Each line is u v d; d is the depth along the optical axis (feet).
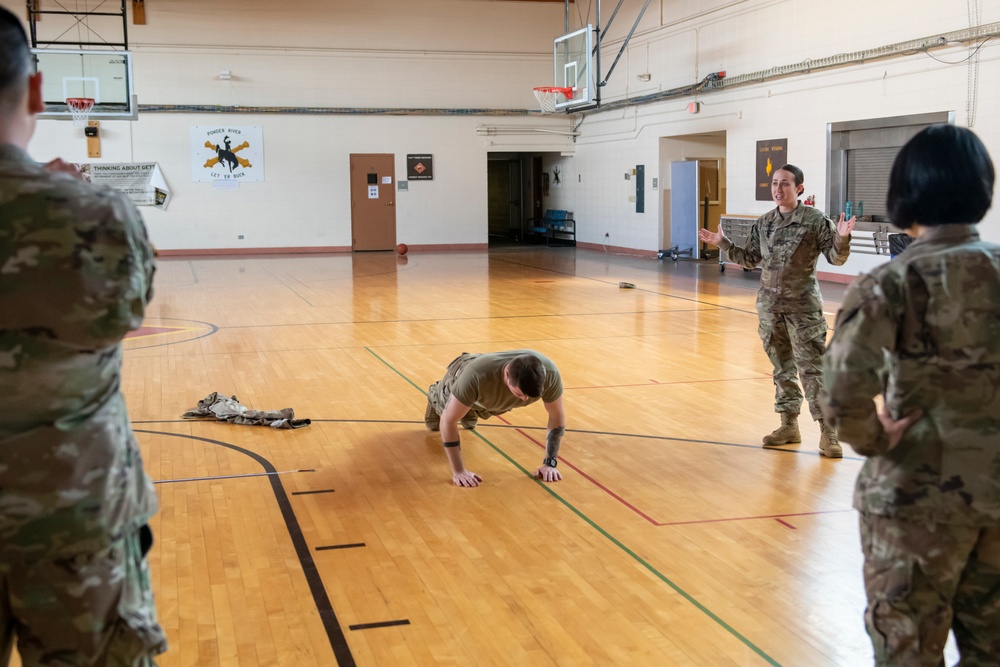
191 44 62.18
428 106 67.26
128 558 5.00
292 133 65.05
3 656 4.81
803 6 44.55
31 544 4.61
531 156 78.79
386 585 10.28
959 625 5.90
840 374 5.58
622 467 14.92
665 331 29.60
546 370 13.33
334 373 22.97
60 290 4.48
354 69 65.51
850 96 41.91
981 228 35.29
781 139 46.75
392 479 14.30
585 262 57.21
